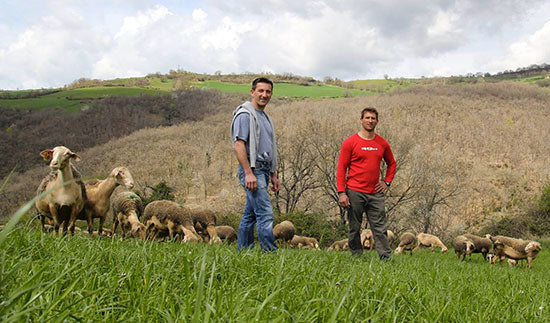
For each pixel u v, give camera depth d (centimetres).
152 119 9381
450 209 3425
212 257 287
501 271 679
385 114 6938
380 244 677
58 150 652
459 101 8231
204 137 7131
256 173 557
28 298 153
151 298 181
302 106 8412
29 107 9819
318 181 3316
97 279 210
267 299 145
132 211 1001
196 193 5034
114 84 14588
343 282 235
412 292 233
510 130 6575
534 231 2748
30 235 347
